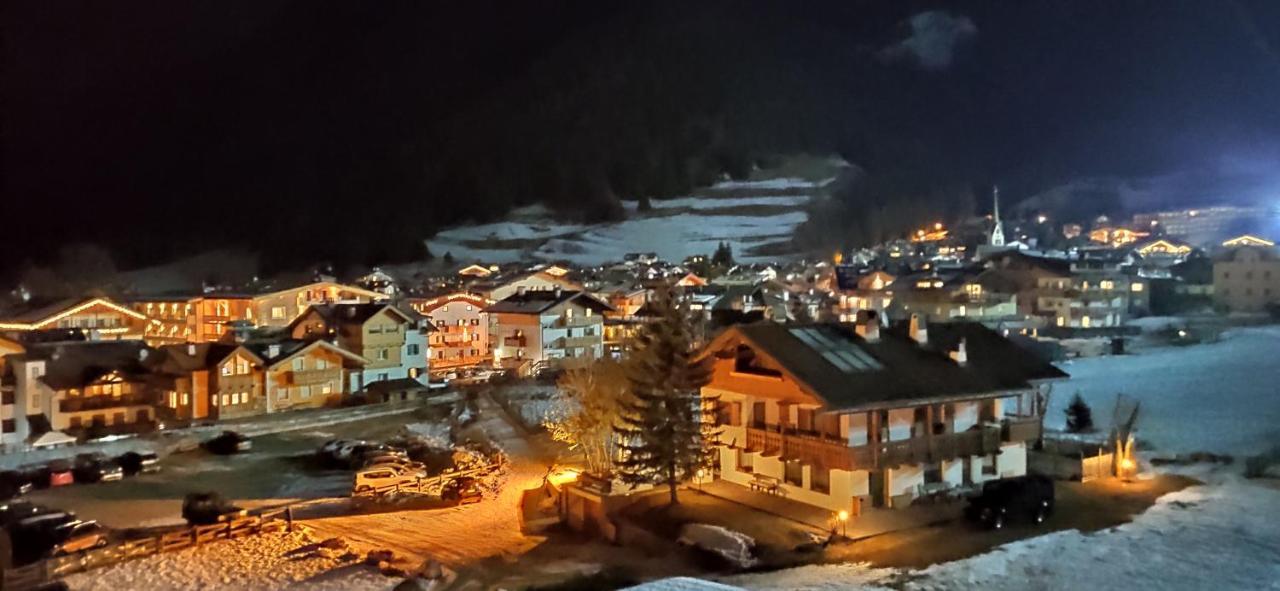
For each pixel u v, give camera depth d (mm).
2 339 56938
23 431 55094
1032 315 92125
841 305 101562
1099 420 50562
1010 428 35438
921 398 32125
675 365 34844
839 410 30234
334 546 35281
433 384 72625
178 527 38125
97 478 47969
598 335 83812
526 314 81438
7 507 39250
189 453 54375
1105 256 114688
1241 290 94312
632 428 39844
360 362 68438
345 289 96812
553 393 66562
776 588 26875
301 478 48469
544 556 32906
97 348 61438
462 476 45188
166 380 60688
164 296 101375
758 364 35188
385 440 56469
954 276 102688
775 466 35312
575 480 39781
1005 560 28938
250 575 32281
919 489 33438
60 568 32719
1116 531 31812
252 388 63031
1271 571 27969
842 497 31984
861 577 27688
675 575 29062
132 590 31172
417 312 81000
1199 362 67375
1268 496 35969
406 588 29203
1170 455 42875
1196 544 30312
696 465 35125
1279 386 57719
